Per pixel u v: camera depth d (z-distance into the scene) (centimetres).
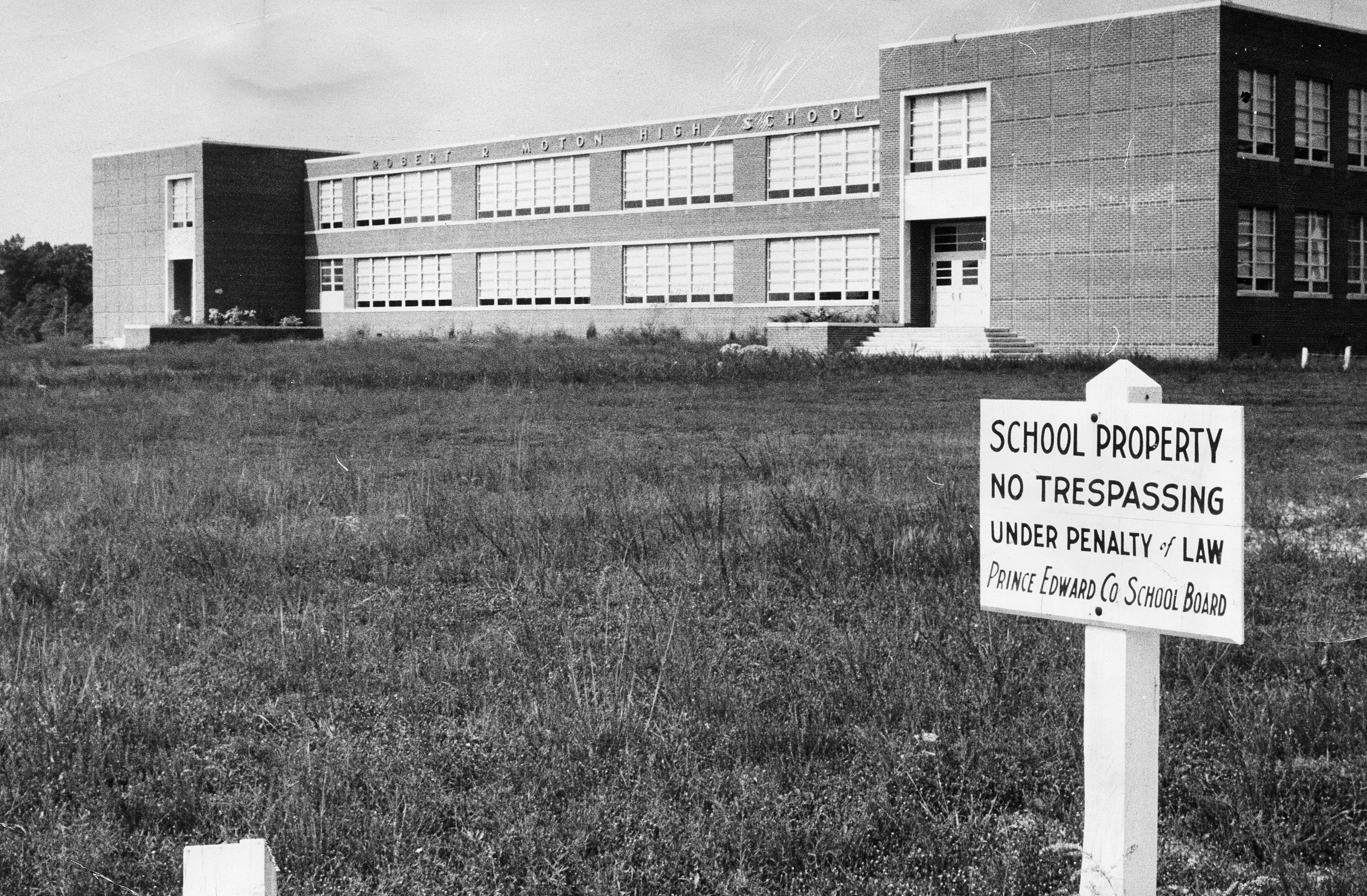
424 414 2452
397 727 687
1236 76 3941
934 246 4584
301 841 543
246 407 2583
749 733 665
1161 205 4006
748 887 512
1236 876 516
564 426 2223
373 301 7044
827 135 5278
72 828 560
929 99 4469
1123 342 4084
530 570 1052
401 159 6819
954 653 789
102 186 7694
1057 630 830
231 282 7156
